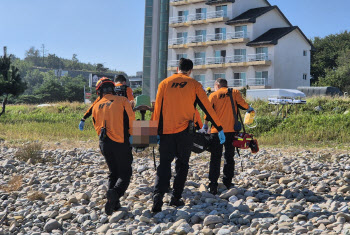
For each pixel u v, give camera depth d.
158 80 55.75
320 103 24.73
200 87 5.56
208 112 5.61
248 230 4.53
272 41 50.91
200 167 9.27
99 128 5.47
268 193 6.53
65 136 18.94
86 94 78.38
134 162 10.09
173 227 4.85
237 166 9.14
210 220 4.91
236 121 6.57
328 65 69.12
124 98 5.50
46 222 5.38
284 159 9.98
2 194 6.84
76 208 5.84
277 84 52.53
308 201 5.95
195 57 57.47
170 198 6.14
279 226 4.62
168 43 59.12
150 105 6.60
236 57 54.06
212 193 6.49
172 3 58.38
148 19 53.38
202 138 5.91
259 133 18.27
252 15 53.72
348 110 22.48
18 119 28.27
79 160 10.74
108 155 5.48
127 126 5.47
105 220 5.36
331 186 6.79
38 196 6.57
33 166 9.80
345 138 15.31
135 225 5.04
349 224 4.49
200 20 56.09
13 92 29.91
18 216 5.61
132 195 6.45
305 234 4.32
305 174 7.82
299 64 55.44
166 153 5.52
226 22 54.16
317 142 15.30
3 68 30.62
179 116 5.47
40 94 79.38
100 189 6.89
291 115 21.66
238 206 5.48
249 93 29.66
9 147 13.86
